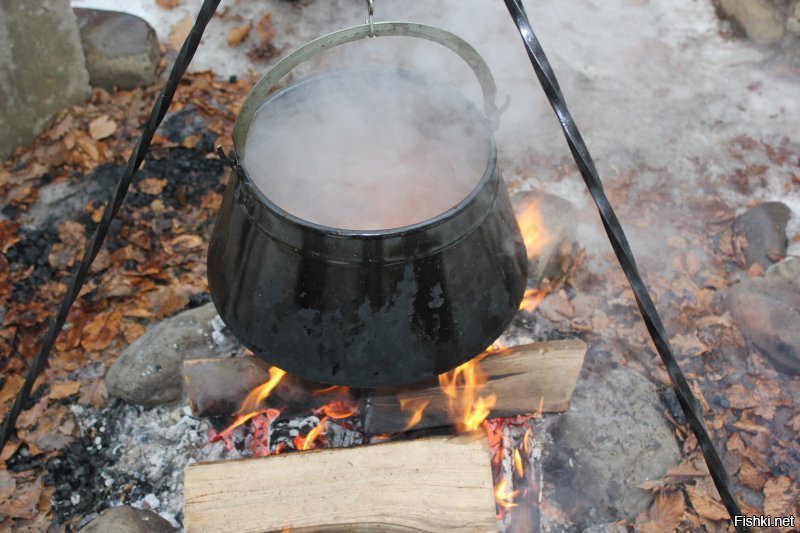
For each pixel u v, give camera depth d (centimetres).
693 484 206
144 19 325
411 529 168
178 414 212
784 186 285
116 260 254
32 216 266
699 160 294
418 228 133
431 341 149
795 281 236
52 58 275
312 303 143
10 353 230
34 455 208
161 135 291
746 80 322
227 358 195
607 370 222
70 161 281
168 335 214
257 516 168
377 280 138
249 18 340
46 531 196
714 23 344
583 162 131
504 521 195
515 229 164
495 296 154
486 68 146
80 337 233
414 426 197
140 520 184
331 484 171
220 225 159
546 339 232
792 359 228
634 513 200
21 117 276
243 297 152
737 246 263
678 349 237
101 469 204
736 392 228
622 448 200
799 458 216
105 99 300
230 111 303
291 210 183
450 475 172
